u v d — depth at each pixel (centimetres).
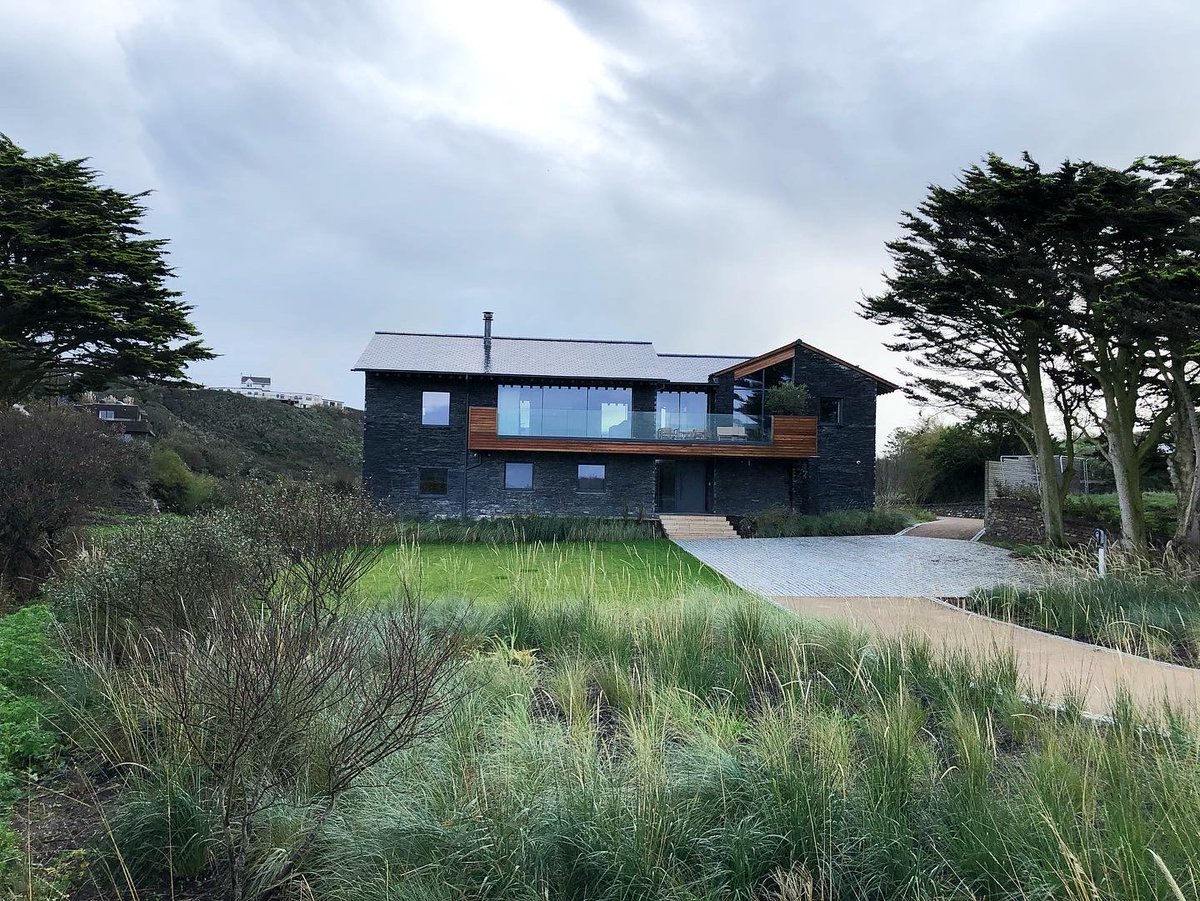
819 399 2745
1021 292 1723
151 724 413
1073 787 322
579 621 705
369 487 2550
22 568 1034
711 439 2645
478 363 2655
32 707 461
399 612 619
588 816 303
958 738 391
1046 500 1988
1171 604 938
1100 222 1521
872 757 353
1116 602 952
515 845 292
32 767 404
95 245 2003
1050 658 737
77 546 1023
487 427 2542
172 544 648
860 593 1321
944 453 3394
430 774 344
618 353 2902
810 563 1755
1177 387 1558
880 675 530
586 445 2586
